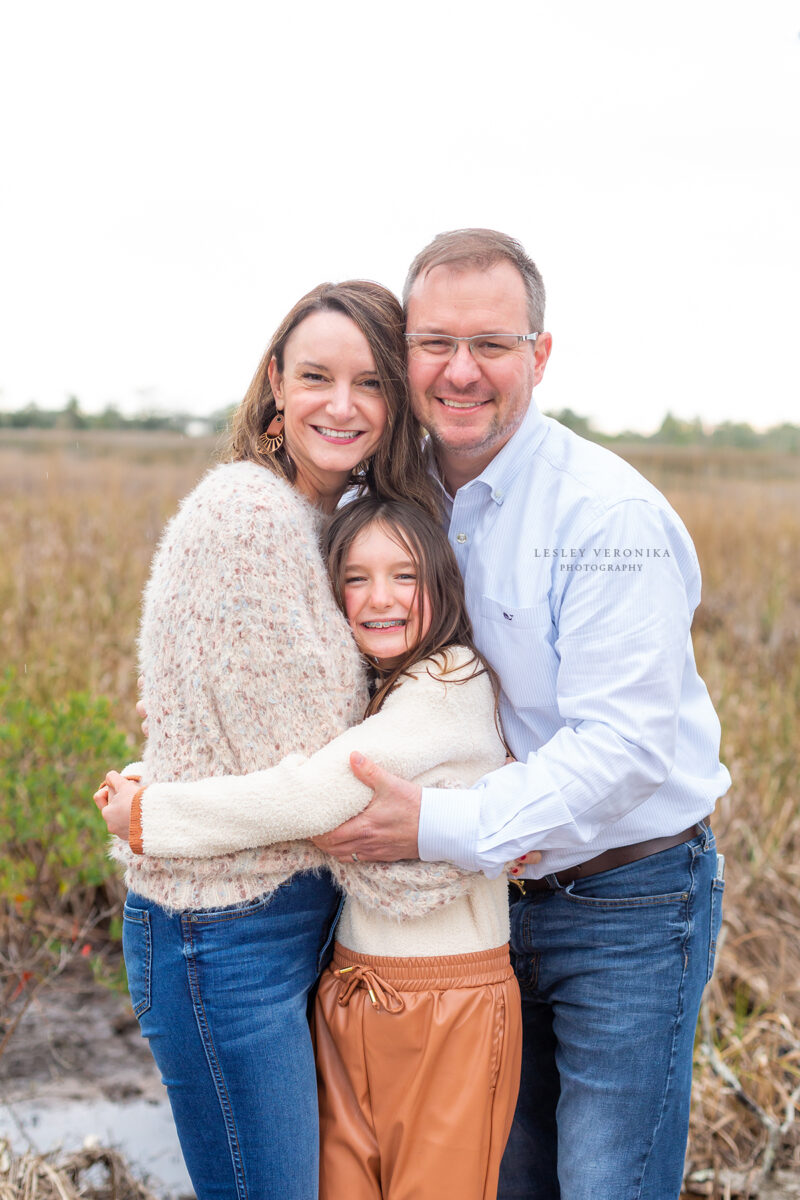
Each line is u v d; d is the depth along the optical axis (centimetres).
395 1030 209
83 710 406
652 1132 229
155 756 214
